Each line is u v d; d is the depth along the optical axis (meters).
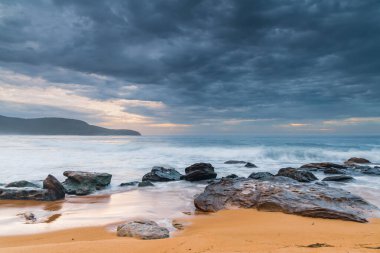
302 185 15.55
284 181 17.38
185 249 7.57
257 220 11.73
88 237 10.04
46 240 9.78
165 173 24.72
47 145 59.34
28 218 12.92
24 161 33.41
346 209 12.37
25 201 16.80
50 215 13.59
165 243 8.13
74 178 20.67
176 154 43.72
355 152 43.38
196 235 9.12
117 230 10.65
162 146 55.94
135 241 8.50
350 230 9.79
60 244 8.40
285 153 42.72
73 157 38.69
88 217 13.16
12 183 19.61
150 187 21.23
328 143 62.34
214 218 12.62
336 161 37.22
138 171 28.61
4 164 30.95
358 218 11.25
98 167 30.67
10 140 84.00
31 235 10.48
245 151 45.47
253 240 8.48
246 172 28.33
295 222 11.09
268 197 13.77
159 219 12.69
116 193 19.27
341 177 22.12
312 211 11.98
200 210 14.43
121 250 7.61
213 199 14.81
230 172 28.34
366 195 16.72
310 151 44.09
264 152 43.84
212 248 7.62
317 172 27.38
